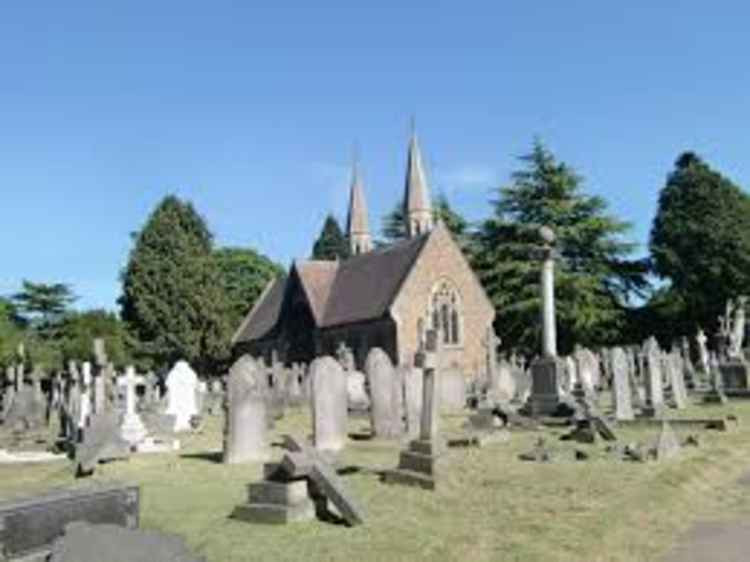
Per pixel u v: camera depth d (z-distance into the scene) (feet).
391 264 224.94
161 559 25.58
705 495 47.03
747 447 63.00
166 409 96.27
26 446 82.07
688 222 239.09
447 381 104.47
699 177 241.96
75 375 103.96
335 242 401.49
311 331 239.09
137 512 30.37
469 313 216.74
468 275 218.18
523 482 47.80
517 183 233.55
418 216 301.84
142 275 244.63
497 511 40.47
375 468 52.85
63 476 56.85
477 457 57.67
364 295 225.56
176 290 244.83
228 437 59.11
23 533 26.53
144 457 64.08
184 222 251.60
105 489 29.45
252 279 320.91
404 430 72.18
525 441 67.05
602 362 139.54
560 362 97.25
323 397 64.23
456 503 42.34
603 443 64.13
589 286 219.61
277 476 39.50
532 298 218.59
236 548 34.14
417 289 211.20
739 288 236.84
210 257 255.09
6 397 124.88
